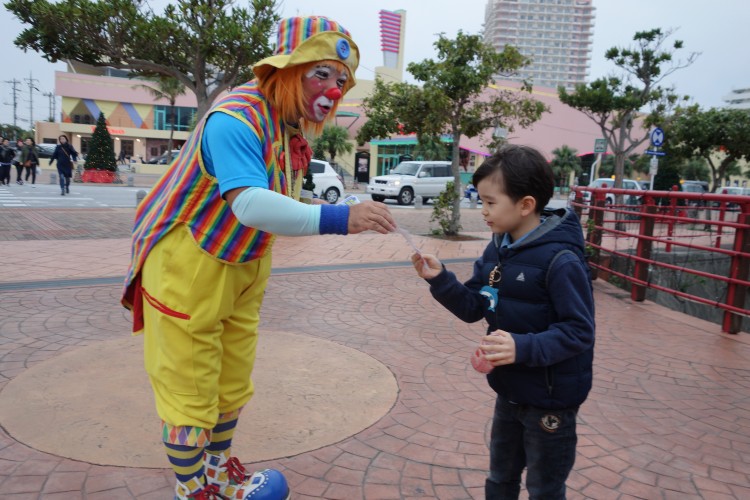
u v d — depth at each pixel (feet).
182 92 118.83
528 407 5.89
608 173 148.05
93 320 15.19
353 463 8.59
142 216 6.31
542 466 5.85
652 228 20.70
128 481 7.84
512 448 6.36
